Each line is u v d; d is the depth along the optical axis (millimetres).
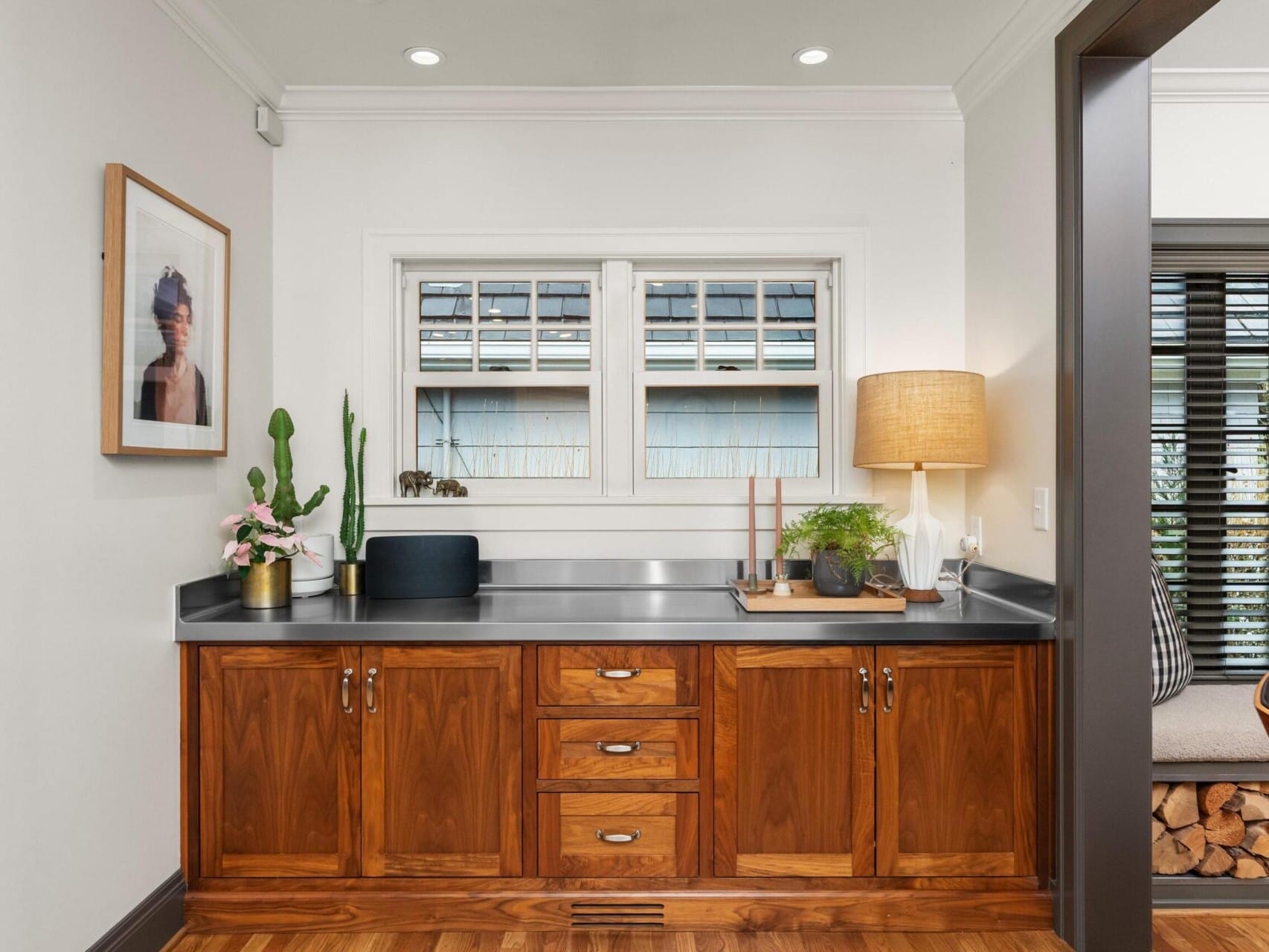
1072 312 1979
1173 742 2160
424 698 2076
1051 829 2080
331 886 2080
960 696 2084
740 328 2811
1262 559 2646
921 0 2133
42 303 1574
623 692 2078
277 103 2598
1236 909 2191
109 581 1777
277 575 2270
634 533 2672
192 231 2088
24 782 1521
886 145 2684
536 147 2674
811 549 2414
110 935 1771
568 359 2809
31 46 1545
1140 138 1966
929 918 2078
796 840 2082
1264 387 2652
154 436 1913
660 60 2441
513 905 2074
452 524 2658
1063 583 2018
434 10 2170
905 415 2268
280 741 2074
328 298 2652
